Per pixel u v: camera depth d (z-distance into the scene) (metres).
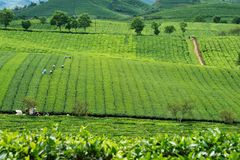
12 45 165.12
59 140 17.23
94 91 111.44
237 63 167.00
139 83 122.56
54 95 105.38
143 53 181.50
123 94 111.94
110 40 194.50
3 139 16.31
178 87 124.06
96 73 126.81
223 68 147.25
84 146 16.44
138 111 101.69
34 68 123.44
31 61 130.62
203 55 181.50
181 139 17.83
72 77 120.31
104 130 80.94
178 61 171.75
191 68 143.88
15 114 91.88
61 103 100.88
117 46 188.25
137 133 80.06
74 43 189.50
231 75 140.75
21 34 195.38
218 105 112.25
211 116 103.88
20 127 77.94
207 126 93.88
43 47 173.88
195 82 132.62
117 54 175.88
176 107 99.06
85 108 95.81
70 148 16.30
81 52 172.00
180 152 17.33
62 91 108.62
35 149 15.67
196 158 15.84
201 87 127.44
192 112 105.12
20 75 115.88
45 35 196.62
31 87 108.50
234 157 15.70
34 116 90.31
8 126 78.31
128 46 188.50
